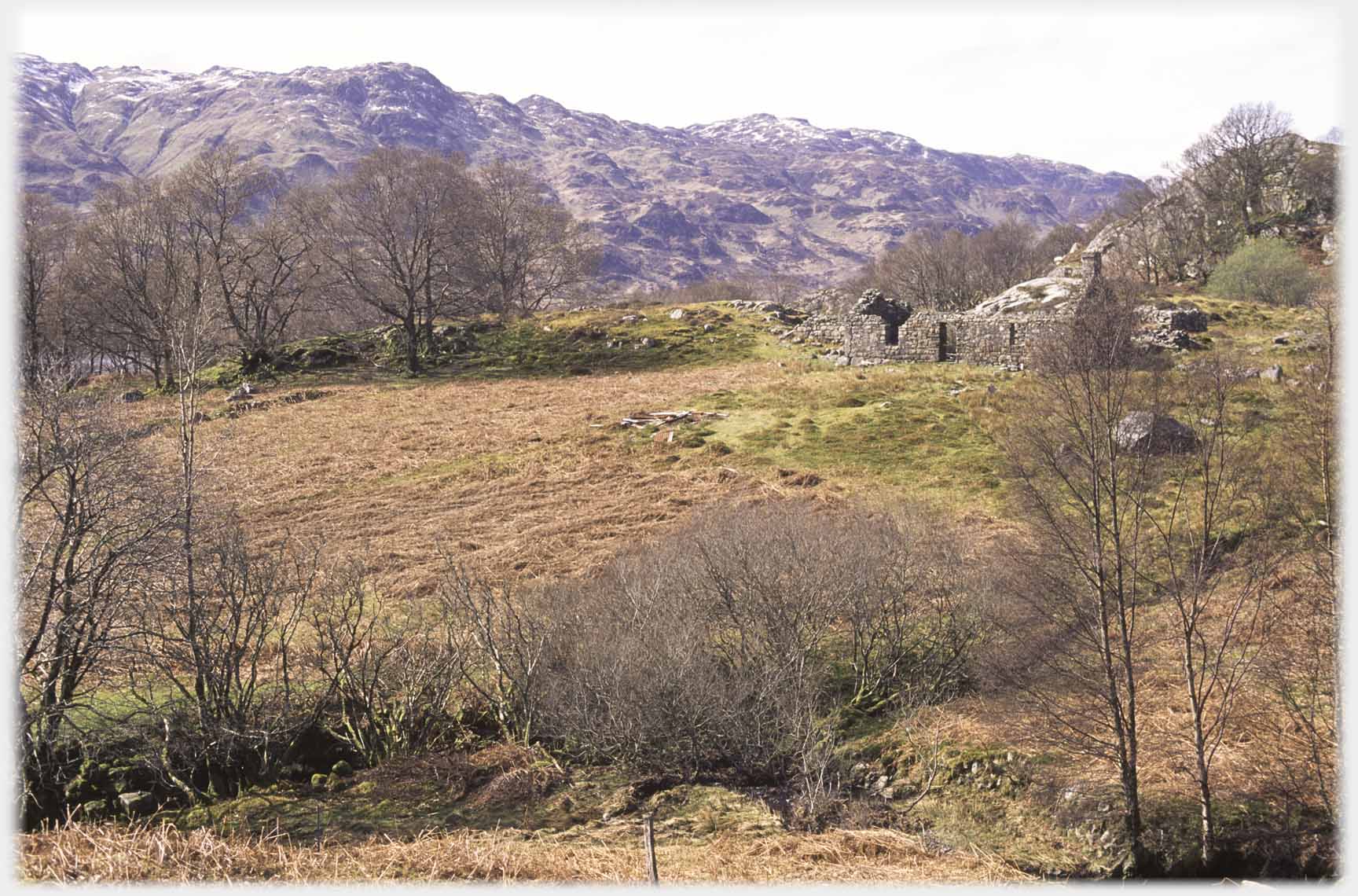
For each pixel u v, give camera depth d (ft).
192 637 65.92
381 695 72.79
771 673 69.92
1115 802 58.75
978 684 71.41
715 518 90.58
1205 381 70.64
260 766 67.26
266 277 264.11
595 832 59.72
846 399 154.30
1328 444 64.75
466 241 254.68
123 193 243.81
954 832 60.39
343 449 156.25
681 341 227.40
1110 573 62.90
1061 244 370.53
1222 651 61.11
